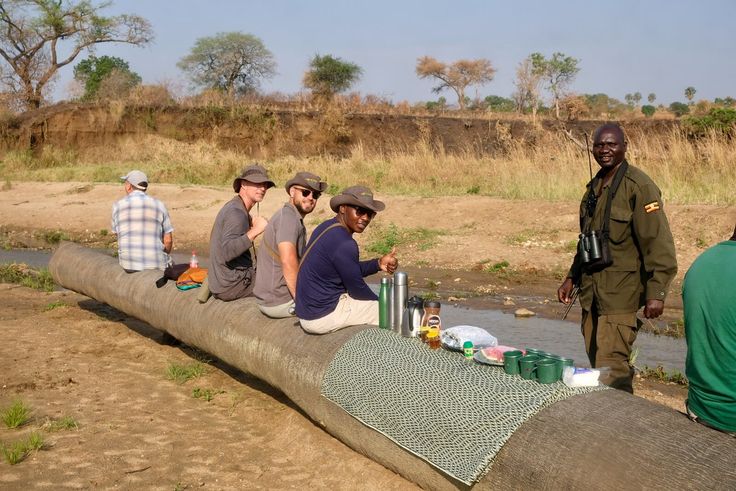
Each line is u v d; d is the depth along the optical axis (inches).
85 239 666.8
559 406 144.2
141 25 1834.4
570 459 133.0
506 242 534.3
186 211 722.8
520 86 1553.9
